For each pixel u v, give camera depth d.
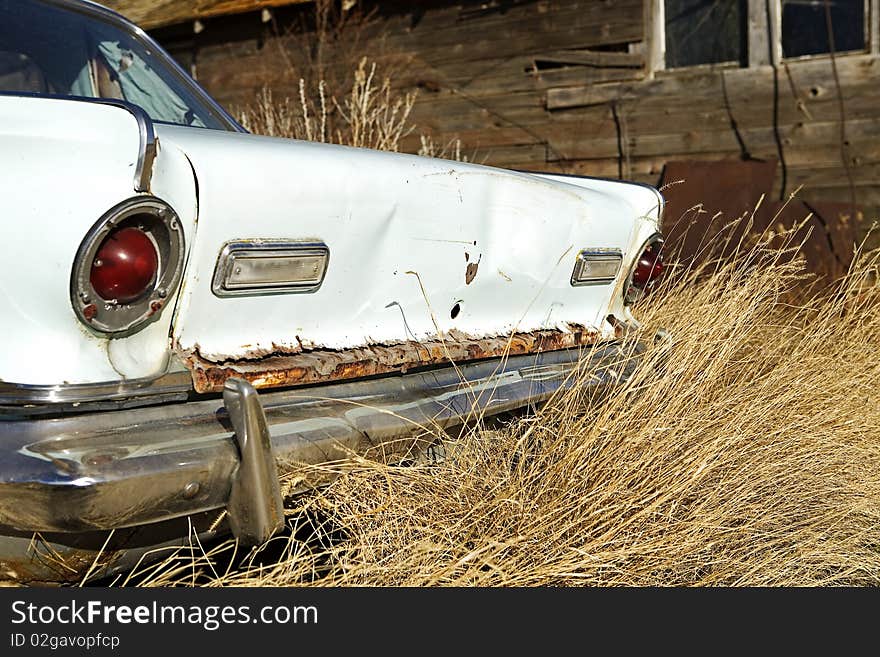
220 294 1.67
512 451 2.31
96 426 1.50
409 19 9.49
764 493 2.66
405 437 1.96
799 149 7.89
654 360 2.70
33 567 1.56
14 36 2.44
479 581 2.00
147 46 2.79
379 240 1.98
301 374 1.79
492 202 2.27
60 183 1.47
